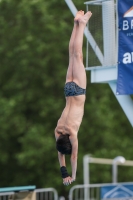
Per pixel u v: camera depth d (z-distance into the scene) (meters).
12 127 65.00
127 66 33.88
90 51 36.72
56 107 65.62
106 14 35.75
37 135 63.78
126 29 34.03
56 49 65.69
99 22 36.12
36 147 63.91
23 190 37.88
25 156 63.47
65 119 28.38
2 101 64.12
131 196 47.19
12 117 64.69
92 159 51.06
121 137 69.25
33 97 66.75
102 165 67.00
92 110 66.19
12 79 66.69
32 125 65.81
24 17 65.31
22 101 65.94
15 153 67.69
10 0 65.44
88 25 36.38
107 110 67.06
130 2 33.97
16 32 66.44
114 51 35.38
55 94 67.19
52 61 66.56
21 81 66.50
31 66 66.06
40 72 66.19
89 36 36.16
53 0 65.56
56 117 66.19
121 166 69.50
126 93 33.75
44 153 64.25
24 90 66.69
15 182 68.12
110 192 46.97
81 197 49.00
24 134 66.56
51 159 65.81
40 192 46.91
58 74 65.88
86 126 66.75
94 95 67.44
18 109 65.38
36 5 64.12
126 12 34.00
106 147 67.88
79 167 66.69
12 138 67.25
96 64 36.47
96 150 67.44
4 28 66.75
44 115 65.25
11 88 66.75
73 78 28.81
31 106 67.00
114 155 66.62
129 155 67.94
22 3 64.38
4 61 67.50
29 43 64.81
